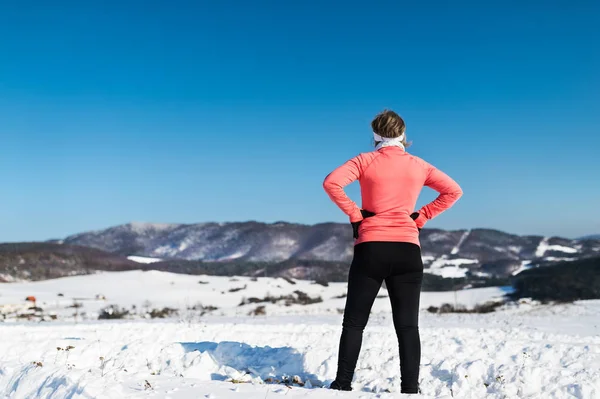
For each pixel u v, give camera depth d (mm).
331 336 8703
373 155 4023
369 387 4746
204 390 3686
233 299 49406
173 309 36000
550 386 4801
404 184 3990
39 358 5828
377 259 3953
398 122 4086
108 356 5906
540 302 35094
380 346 7008
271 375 5117
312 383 4805
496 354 6305
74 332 10336
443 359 5836
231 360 5586
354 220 4055
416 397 3523
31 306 37656
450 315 23812
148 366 5500
